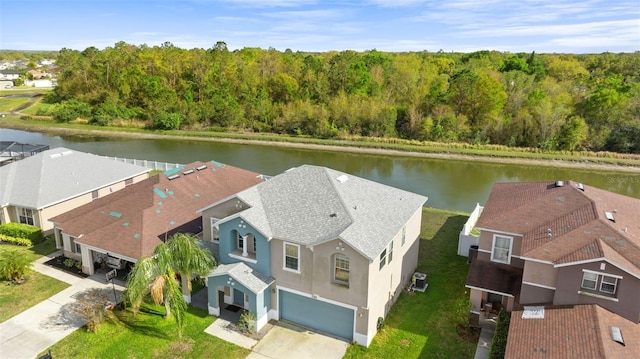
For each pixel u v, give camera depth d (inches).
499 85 3184.1
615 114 2908.5
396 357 800.9
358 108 3393.2
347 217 864.3
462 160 2731.3
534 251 782.5
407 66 3914.9
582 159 2704.2
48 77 6988.2
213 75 3909.9
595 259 703.1
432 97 3390.7
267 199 956.6
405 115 3398.1
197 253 882.8
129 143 3105.3
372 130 3326.8
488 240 920.3
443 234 1354.6
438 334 866.1
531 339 674.2
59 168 1421.0
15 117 3991.1
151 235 1045.2
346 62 3841.0
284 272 876.6
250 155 2790.4
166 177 1295.5
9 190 1315.2
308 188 956.0
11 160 1796.3
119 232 1059.3
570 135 2874.0
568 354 614.9
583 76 3927.2
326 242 804.6
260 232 860.6
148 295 994.1
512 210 940.6
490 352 753.0
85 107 3878.0
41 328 875.4
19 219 1310.3
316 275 839.7
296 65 4158.5
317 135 3368.6
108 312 927.7
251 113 3646.7
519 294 831.1
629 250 733.9
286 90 3811.5
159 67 4089.6
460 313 889.5
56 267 1121.4
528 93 3319.4
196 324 891.4
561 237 796.6
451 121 3157.0
